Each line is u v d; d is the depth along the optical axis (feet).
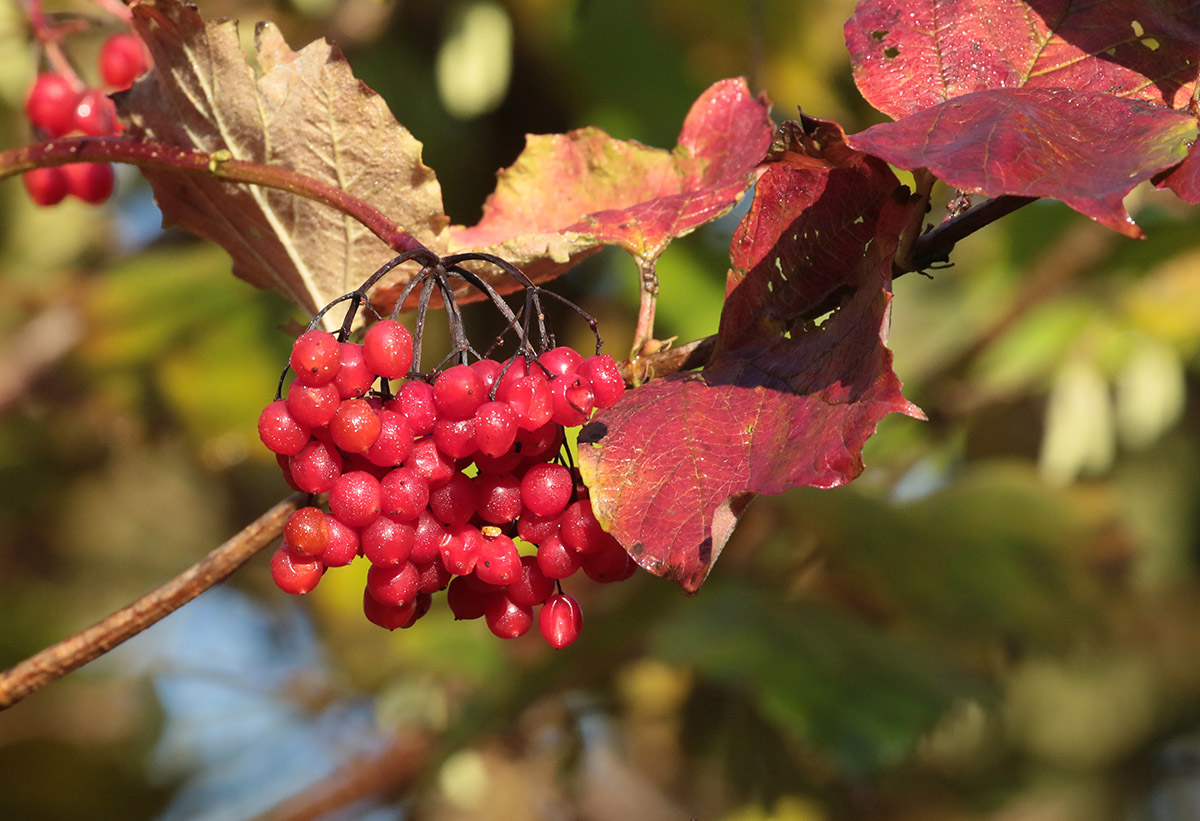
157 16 2.16
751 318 2.10
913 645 4.05
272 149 2.22
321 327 2.29
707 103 2.27
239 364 4.35
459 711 4.08
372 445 1.97
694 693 4.08
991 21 2.14
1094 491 4.34
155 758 4.50
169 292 4.31
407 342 1.98
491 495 2.02
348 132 2.20
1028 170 1.94
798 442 2.00
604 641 3.92
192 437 4.39
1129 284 4.51
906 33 2.14
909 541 3.97
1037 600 4.14
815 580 4.31
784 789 3.95
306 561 2.00
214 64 2.18
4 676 2.15
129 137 2.24
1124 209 1.91
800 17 4.12
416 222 2.23
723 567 4.14
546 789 4.17
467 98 3.80
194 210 2.28
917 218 2.05
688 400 2.06
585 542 2.02
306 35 3.90
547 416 1.98
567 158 2.28
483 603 2.08
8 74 3.62
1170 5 2.13
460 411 1.97
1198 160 1.96
